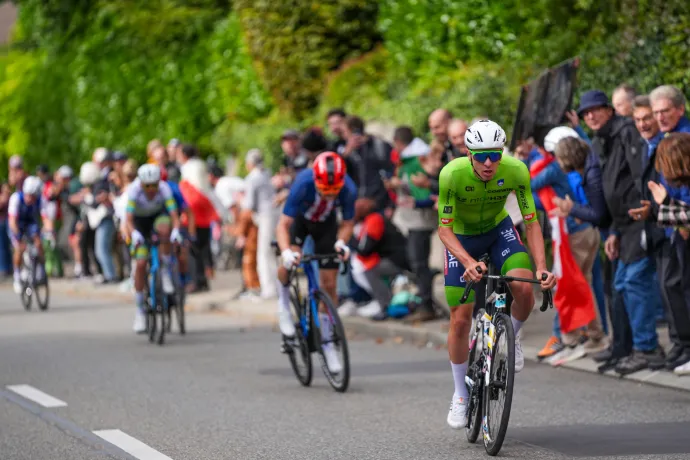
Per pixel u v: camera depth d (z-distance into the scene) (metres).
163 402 24.98
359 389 26.11
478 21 46.66
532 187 27.95
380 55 53.94
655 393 24.30
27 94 72.75
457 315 20.39
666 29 32.06
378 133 47.59
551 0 39.41
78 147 70.31
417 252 34.47
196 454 19.92
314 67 57.34
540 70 38.72
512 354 18.30
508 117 39.16
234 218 48.84
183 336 36.66
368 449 20.00
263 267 44.41
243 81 62.56
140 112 66.81
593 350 28.28
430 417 22.70
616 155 25.59
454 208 19.91
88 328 39.25
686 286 24.69
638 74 33.09
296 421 22.61
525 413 22.70
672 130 24.55
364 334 35.47
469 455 19.30
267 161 56.91
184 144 48.16
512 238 20.53
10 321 42.22
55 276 60.34
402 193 34.47
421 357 30.59
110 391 26.47
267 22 57.88
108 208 53.75
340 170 25.66
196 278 48.75
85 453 20.23
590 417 22.12
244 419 22.91
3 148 74.56
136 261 35.78
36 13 72.44
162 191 35.44
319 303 26.47
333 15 57.09
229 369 29.52
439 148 31.92
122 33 67.38
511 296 20.33
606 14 36.31
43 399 25.56
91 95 68.94
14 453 20.34
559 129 27.09
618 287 26.00
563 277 27.58
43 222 60.59
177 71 65.31
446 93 43.50
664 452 19.06
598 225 26.41
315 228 27.22
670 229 24.55
